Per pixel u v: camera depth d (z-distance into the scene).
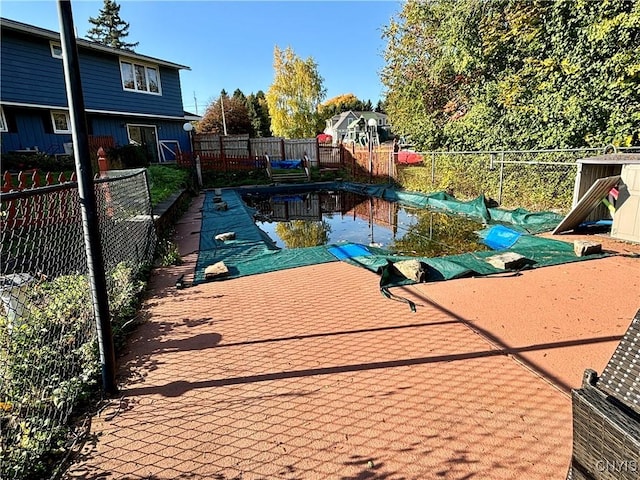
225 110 36.47
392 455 1.76
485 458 1.72
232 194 12.92
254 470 1.70
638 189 5.25
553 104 8.14
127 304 3.42
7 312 2.51
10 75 11.07
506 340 2.79
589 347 2.66
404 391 2.23
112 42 36.88
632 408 1.07
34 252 3.53
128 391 2.31
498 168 9.23
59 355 2.42
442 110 13.69
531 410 2.03
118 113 14.26
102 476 1.67
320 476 1.65
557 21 8.04
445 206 9.88
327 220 9.84
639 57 6.68
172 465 1.74
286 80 32.47
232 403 2.17
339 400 2.17
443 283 4.09
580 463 1.21
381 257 4.87
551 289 3.78
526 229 6.78
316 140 18.77
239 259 5.30
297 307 3.54
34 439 1.77
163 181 10.91
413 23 13.70
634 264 4.46
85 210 2.11
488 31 10.06
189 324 3.25
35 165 9.84
